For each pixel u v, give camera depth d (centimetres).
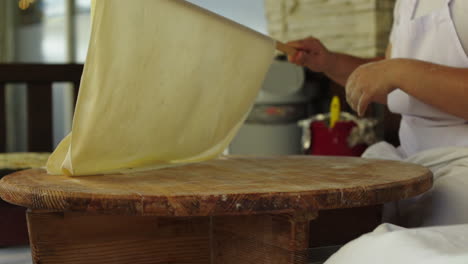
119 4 93
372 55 290
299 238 87
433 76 112
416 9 138
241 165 116
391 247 76
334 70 162
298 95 302
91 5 94
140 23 96
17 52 493
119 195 83
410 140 145
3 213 134
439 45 133
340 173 104
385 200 92
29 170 109
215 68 111
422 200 123
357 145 253
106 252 98
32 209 93
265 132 303
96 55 93
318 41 162
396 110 144
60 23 489
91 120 95
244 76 118
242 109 122
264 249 93
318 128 260
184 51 104
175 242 102
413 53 140
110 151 100
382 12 290
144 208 82
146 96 101
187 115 111
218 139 122
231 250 99
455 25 130
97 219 97
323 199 86
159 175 102
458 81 111
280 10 336
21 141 504
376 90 115
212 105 115
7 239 134
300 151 307
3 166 146
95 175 102
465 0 129
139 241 99
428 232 78
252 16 349
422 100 116
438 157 127
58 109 479
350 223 111
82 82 93
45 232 94
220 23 109
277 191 85
